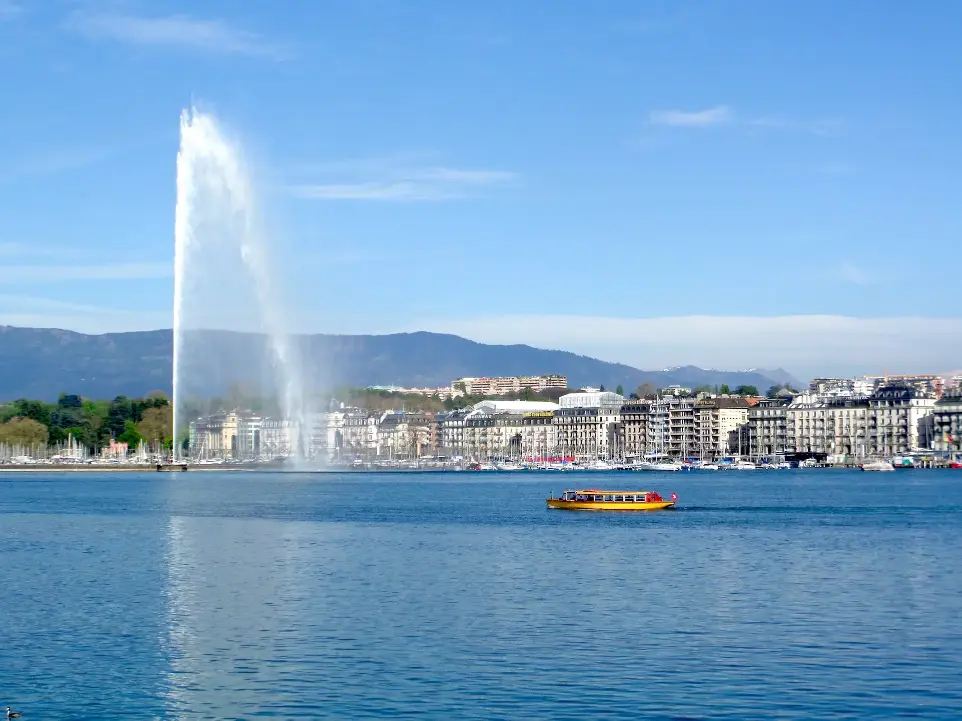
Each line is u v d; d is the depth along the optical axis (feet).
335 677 249.34
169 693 237.45
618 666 258.98
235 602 341.41
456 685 242.78
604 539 543.80
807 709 225.97
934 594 360.48
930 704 229.25
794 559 458.50
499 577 398.42
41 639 286.46
